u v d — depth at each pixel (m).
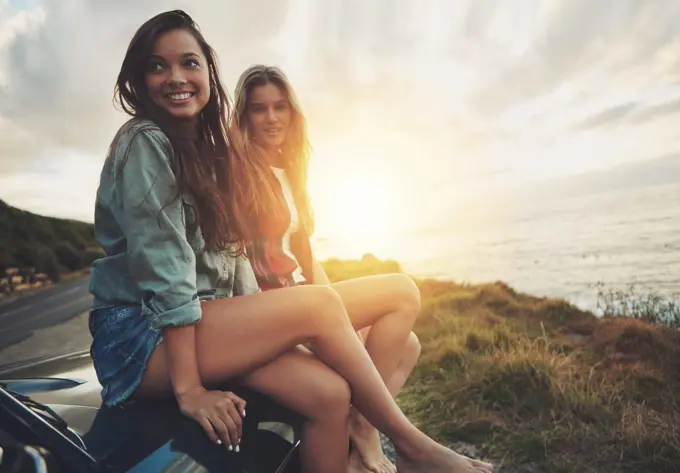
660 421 3.70
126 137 1.68
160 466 1.31
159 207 1.60
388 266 15.16
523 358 4.61
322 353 1.70
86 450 1.37
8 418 1.26
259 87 2.70
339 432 1.67
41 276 36.38
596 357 5.46
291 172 2.80
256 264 2.21
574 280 13.80
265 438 1.59
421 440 1.81
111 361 1.69
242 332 1.63
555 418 3.91
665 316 6.57
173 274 1.57
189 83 1.79
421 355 5.57
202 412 1.49
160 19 1.78
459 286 10.02
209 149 1.91
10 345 10.93
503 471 3.29
